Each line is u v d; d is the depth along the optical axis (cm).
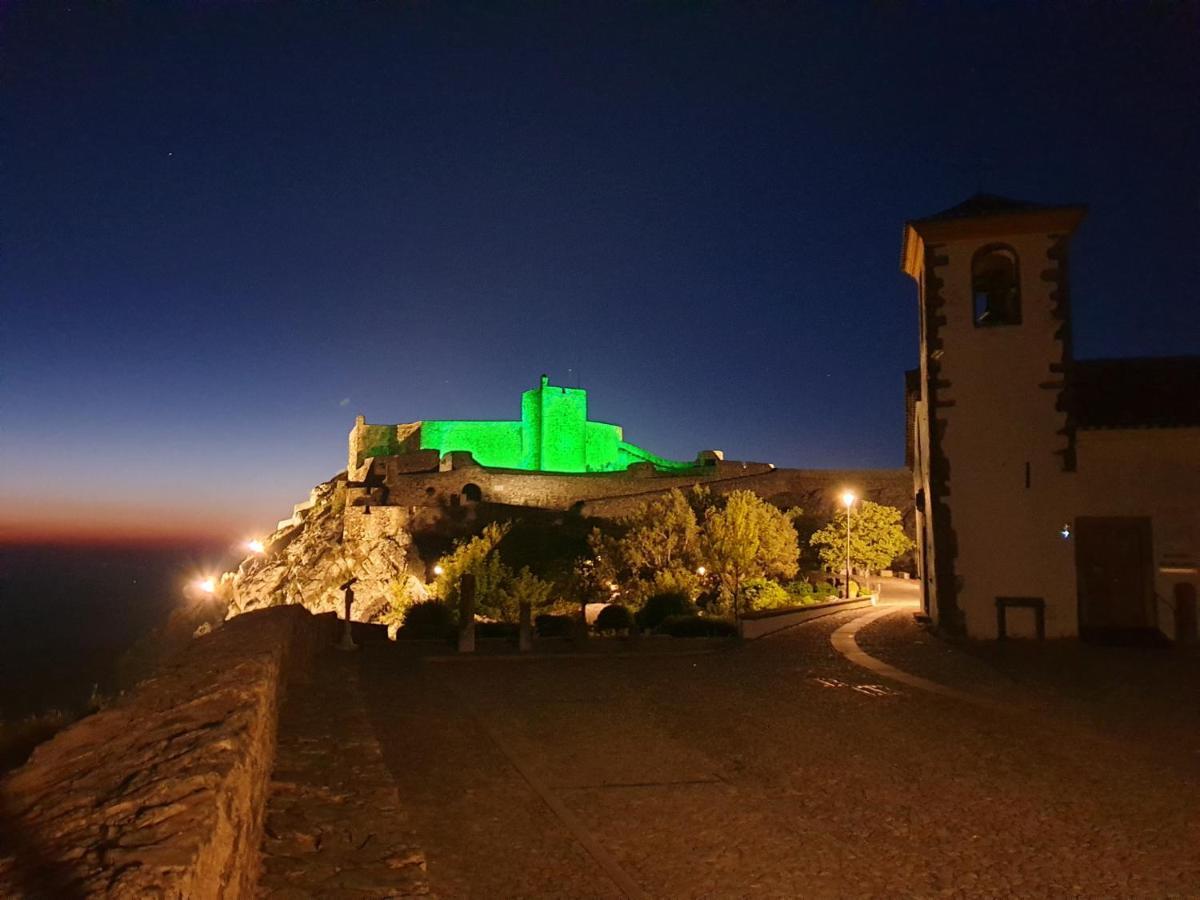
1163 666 1866
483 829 831
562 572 4841
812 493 6806
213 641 952
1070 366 2289
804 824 870
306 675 1447
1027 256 2336
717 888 716
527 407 8844
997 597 2262
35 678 4425
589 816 885
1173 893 712
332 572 7338
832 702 1488
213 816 408
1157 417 2277
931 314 2362
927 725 1311
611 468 8944
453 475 7425
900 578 5672
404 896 629
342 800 816
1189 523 2212
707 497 5303
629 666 1925
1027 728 1289
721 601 3806
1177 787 992
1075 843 820
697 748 1168
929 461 2344
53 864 352
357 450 9481
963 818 888
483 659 2011
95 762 504
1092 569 2238
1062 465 2269
